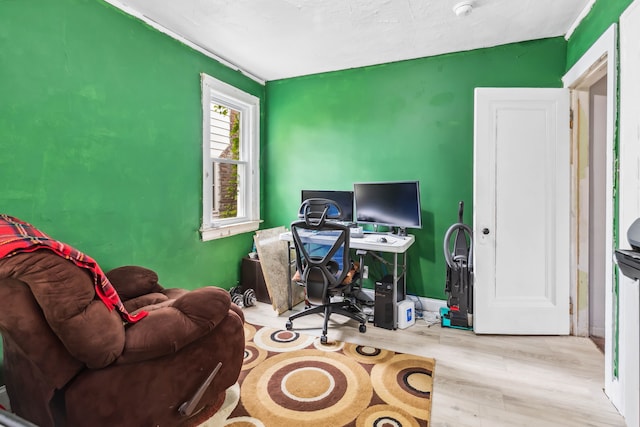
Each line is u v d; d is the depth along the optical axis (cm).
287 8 225
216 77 307
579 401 177
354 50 291
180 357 143
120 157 227
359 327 266
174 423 143
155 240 254
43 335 111
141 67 238
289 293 323
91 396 123
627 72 166
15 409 147
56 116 190
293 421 160
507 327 259
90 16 205
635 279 128
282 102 369
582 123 251
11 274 103
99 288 124
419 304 313
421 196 310
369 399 176
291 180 368
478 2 216
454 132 298
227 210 344
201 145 293
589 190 254
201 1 217
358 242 272
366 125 330
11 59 170
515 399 178
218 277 320
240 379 195
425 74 305
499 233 260
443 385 191
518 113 255
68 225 198
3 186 168
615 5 181
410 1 215
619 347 159
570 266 257
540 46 269
